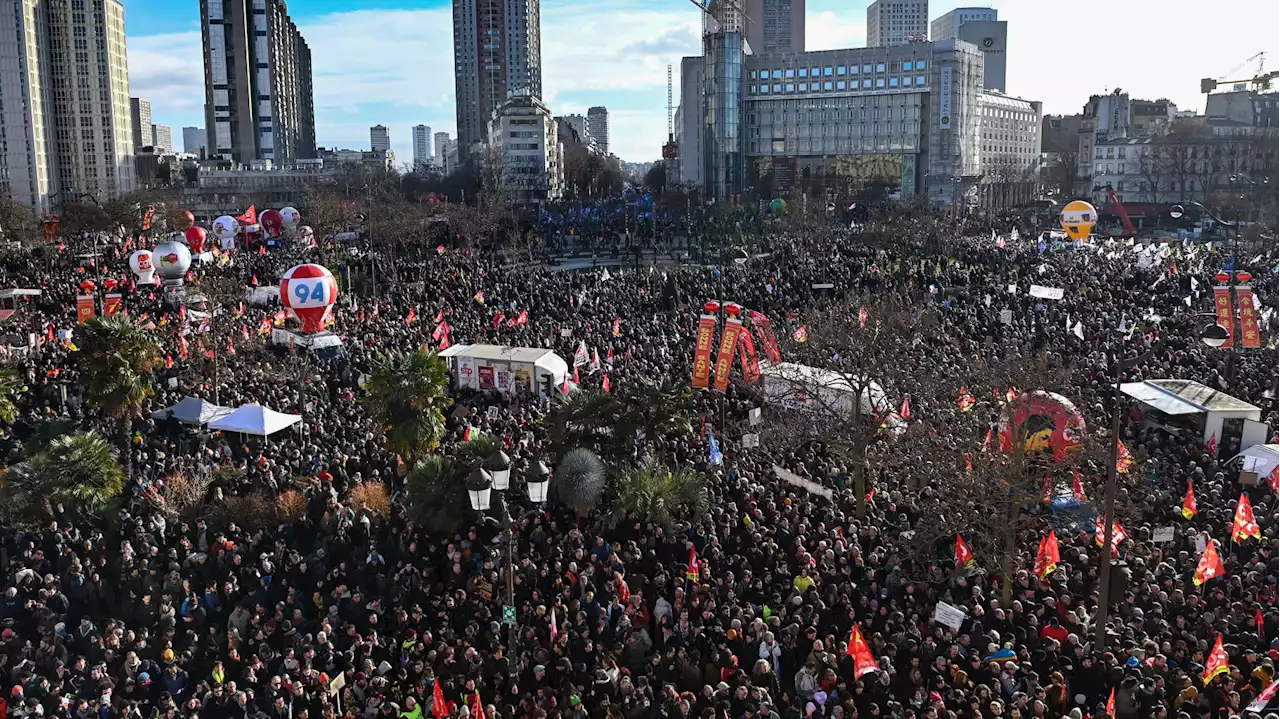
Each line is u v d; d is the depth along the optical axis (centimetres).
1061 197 19212
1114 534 2364
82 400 3869
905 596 2153
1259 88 18862
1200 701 1733
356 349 4662
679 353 4528
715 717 1706
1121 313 5200
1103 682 1819
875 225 10600
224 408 3594
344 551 2478
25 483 2650
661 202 17450
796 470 2927
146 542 2428
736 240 10756
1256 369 4072
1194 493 2712
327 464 3030
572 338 4834
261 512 2738
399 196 16550
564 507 2653
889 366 3512
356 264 8094
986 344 4291
